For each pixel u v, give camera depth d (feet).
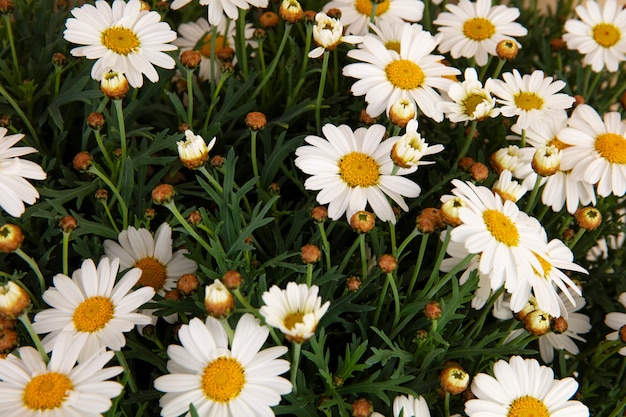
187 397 1.19
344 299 1.32
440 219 1.28
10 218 1.38
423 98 1.43
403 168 1.30
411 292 1.37
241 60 1.59
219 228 1.30
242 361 1.21
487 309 1.35
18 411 1.16
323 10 1.65
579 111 1.48
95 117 1.35
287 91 1.60
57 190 1.40
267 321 1.16
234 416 1.19
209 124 1.56
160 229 1.36
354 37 1.46
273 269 1.38
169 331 1.36
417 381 1.30
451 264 1.35
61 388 1.17
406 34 1.46
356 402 1.23
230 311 1.17
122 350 1.34
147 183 1.45
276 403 1.18
